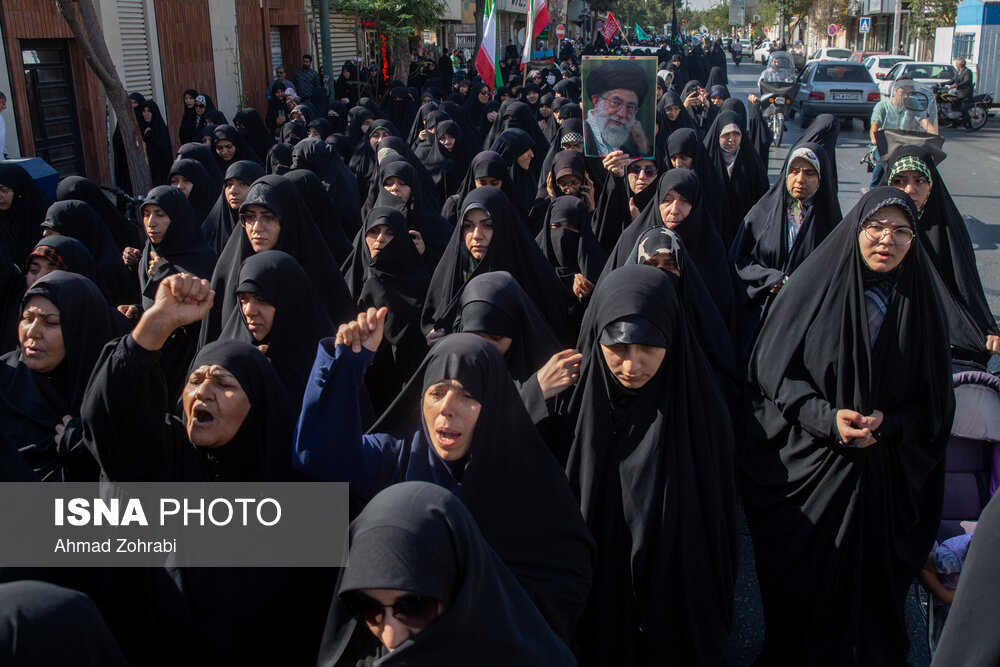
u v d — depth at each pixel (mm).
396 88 13664
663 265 3414
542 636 1954
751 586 3715
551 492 2428
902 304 2961
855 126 19375
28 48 10047
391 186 5508
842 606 2992
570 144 6184
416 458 2430
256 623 2336
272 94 13758
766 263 4656
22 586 1485
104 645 1519
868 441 2867
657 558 2658
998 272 7707
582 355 2916
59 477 2666
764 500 3184
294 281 3242
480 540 1843
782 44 41719
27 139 9844
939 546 3023
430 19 17141
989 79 22922
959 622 1796
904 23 34375
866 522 2955
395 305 4383
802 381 3064
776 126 15750
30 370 2891
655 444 2684
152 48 12828
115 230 5789
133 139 7367
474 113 12961
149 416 2311
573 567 2408
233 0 15602
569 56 29594
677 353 2729
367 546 1742
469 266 4270
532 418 2746
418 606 1752
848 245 2979
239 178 5379
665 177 4340
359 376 2459
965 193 11273
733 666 3244
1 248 3801
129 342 2273
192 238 4715
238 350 2438
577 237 4750
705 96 9906
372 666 1898
